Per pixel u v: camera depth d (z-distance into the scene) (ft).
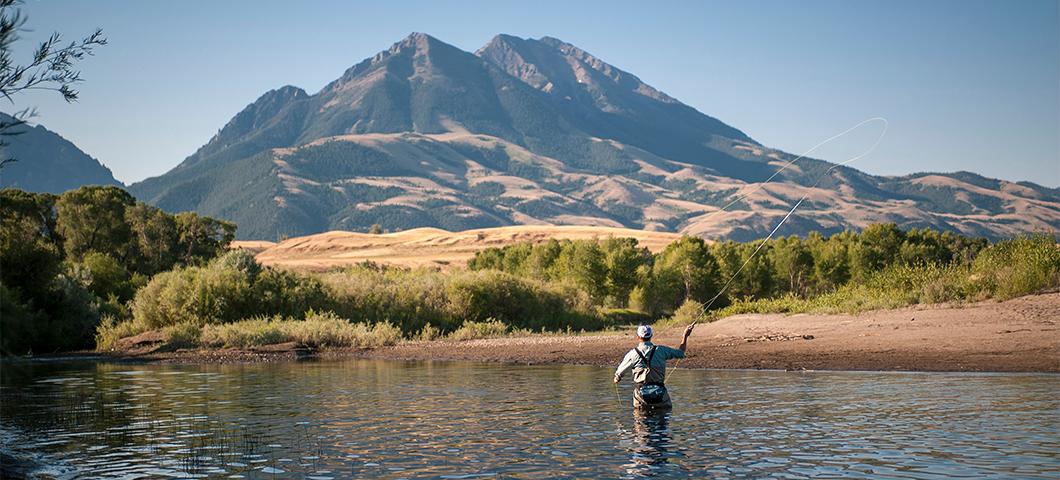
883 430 38.58
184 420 46.44
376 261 507.71
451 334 120.98
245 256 138.10
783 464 32.27
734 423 41.73
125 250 251.39
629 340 101.04
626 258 213.05
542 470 32.14
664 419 43.55
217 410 50.34
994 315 83.56
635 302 214.07
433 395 56.13
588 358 85.05
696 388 56.24
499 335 121.90
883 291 111.45
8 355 103.60
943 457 32.60
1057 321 76.89
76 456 36.32
